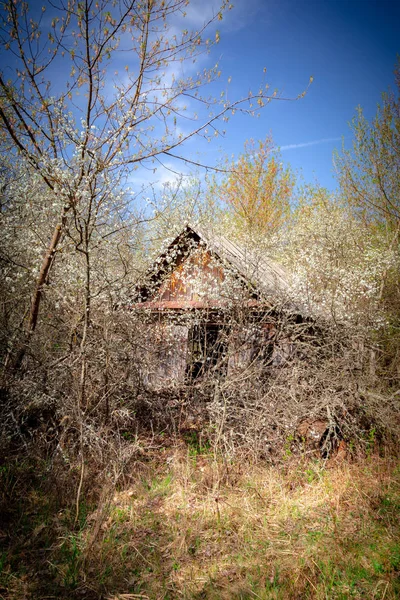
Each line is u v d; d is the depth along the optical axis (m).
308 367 7.66
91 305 6.89
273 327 8.51
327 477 6.26
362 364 8.09
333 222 15.05
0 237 6.84
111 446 5.85
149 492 5.73
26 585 3.95
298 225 17.91
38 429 6.29
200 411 7.87
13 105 6.22
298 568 4.32
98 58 6.33
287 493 5.91
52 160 5.67
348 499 5.71
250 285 8.39
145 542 4.75
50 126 6.41
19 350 6.55
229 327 8.52
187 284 9.66
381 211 15.37
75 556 4.38
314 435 7.11
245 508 5.48
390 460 6.65
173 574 4.29
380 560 4.40
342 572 4.26
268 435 7.02
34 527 4.76
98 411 6.51
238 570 4.36
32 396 6.15
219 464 6.39
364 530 4.97
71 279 6.86
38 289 6.65
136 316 8.12
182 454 6.82
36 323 7.10
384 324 9.23
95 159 5.72
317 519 5.29
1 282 6.80
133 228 7.36
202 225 9.30
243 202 19.61
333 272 10.43
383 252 12.00
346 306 9.30
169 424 7.82
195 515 5.27
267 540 4.87
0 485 5.18
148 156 6.63
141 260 9.09
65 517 4.96
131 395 7.50
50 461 5.75
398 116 14.70
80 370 6.43
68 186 5.74
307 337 8.38
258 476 6.24
